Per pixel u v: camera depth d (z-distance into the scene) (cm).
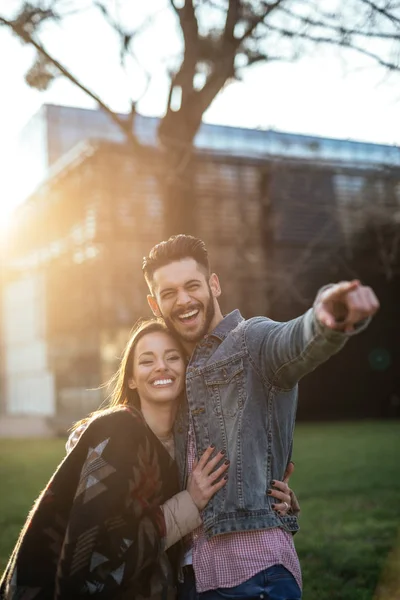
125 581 244
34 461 1291
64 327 2298
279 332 248
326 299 209
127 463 253
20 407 2822
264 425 256
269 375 254
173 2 603
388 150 815
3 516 754
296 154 1227
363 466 1099
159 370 275
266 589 245
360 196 1394
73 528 243
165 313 275
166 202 711
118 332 1942
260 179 1848
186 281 270
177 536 254
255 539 251
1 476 1085
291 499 267
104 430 258
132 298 1930
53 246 2267
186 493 257
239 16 587
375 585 496
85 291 2048
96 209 1880
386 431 1775
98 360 2069
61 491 257
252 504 250
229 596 247
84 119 2086
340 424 2120
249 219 1877
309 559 571
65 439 1855
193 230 710
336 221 1645
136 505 250
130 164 1850
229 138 1877
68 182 2066
